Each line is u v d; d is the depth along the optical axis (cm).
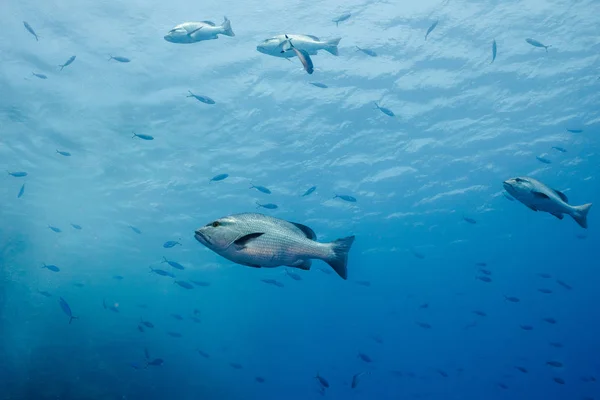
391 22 1502
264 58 1586
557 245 4475
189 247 3478
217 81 1683
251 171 2377
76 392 2361
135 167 2298
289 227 245
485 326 8300
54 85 1667
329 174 2470
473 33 1598
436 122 2117
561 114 2184
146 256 3694
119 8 1337
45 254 3316
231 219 225
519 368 1894
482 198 3050
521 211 3366
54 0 1297
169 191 2581
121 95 1731
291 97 1812
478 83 1880
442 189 2847
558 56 1780
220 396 3044
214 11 1374
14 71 1586
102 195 2614
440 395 6444
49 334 2744
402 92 1862
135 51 1512
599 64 1850
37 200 2664
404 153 2362
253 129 1998
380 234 3591
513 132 2291
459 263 4753
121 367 2642
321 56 1605
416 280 5341
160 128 1947
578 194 3316
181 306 6038
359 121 2022
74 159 2205
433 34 1579
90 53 1509
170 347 3005
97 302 5062
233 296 5434
